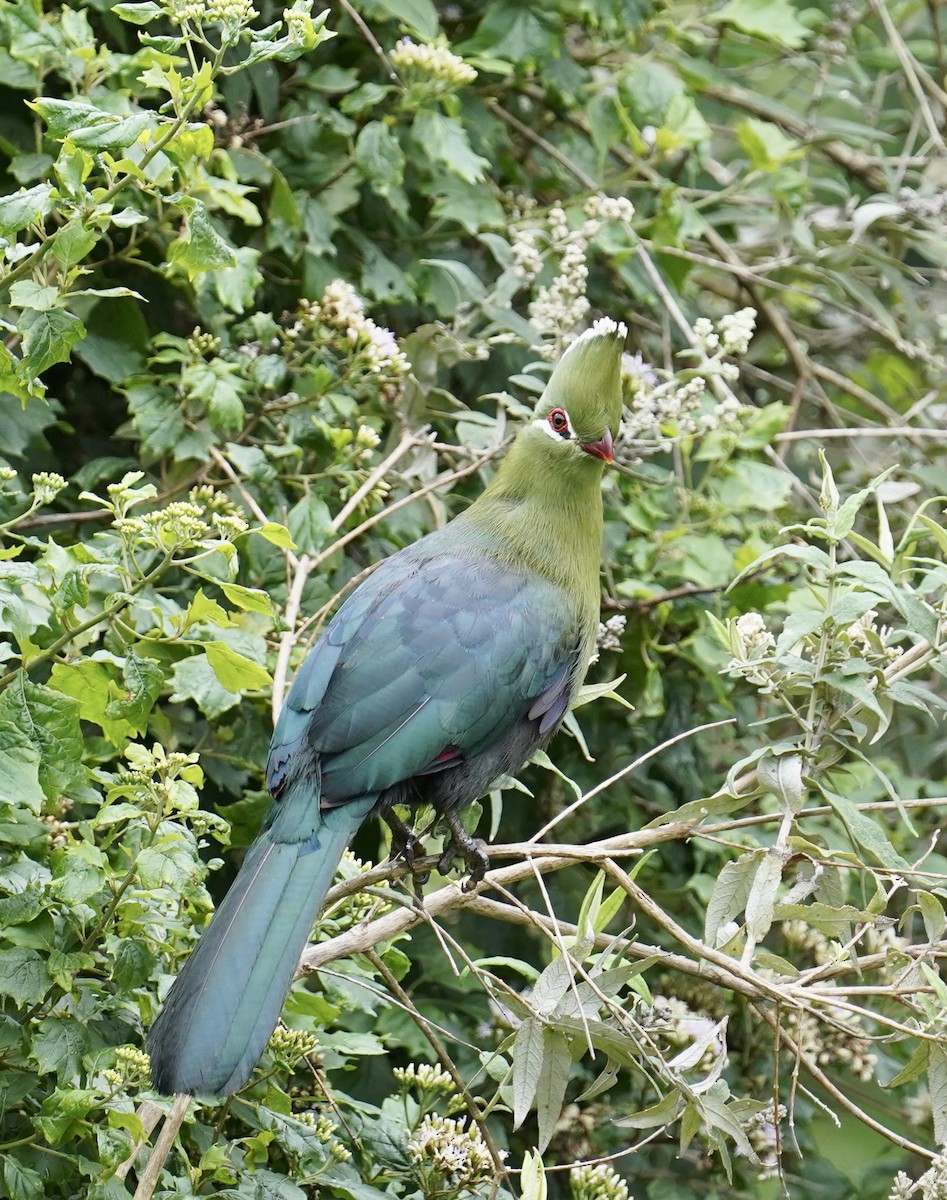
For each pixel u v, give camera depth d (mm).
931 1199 5949
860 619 7020
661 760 9680
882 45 13703
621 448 8875
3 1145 6113
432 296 9938
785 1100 9320
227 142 9102
